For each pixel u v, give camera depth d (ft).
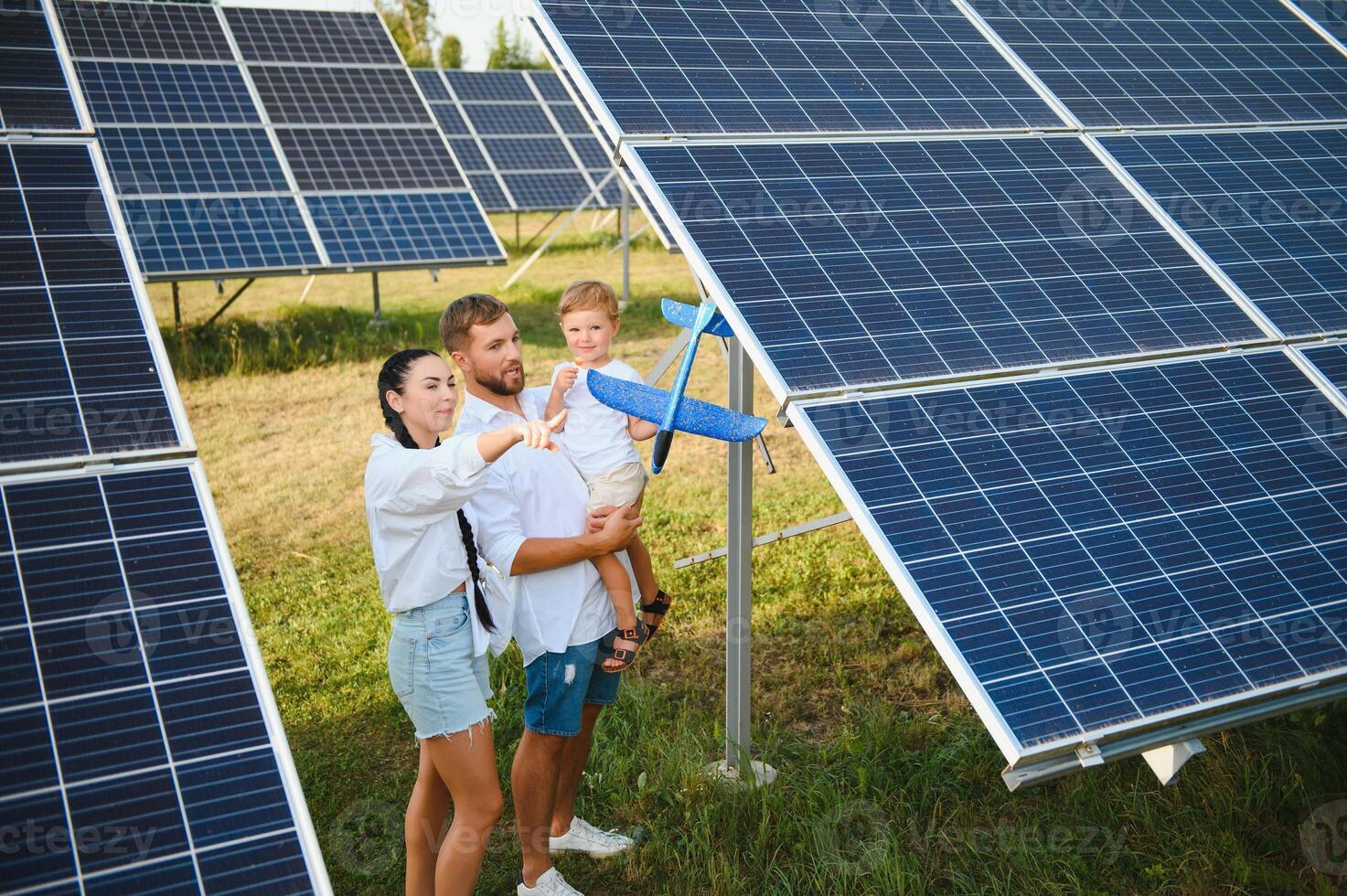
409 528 11.69
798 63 18.67
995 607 11.39
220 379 40.70
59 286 11.78
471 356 13.44
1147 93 21.12
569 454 14.40
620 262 71.51
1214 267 16.99
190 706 9.22
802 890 14.75
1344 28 25.84
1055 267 16.15
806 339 13.60
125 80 46.01
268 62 49.21
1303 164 20.33
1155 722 10.68
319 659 21.63
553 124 77.36
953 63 20.24
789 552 26.76
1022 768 10.50
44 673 9.08
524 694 19.76
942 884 15.06
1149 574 12.19
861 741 18.04
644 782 17.08
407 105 50.01
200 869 8.41
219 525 10.41
